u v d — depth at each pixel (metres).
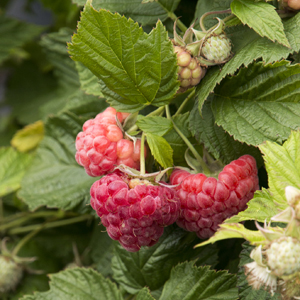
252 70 0.35
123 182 0.35
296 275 0.32
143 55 0.35
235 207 0.35
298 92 0.35
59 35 0.43
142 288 0.38
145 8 0.38
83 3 0.38
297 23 0.35
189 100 0.38
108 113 0.36
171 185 0.35
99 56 0.35
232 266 0.38
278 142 0.35
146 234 0.34
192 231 0.36
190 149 0.36
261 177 0.38
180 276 0.38
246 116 0.36
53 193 0.41
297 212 0.32
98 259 0.42
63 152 0.42
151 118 0.36
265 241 0.32
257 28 0.35
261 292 0.35
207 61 0.35
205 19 0.37
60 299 0.39
